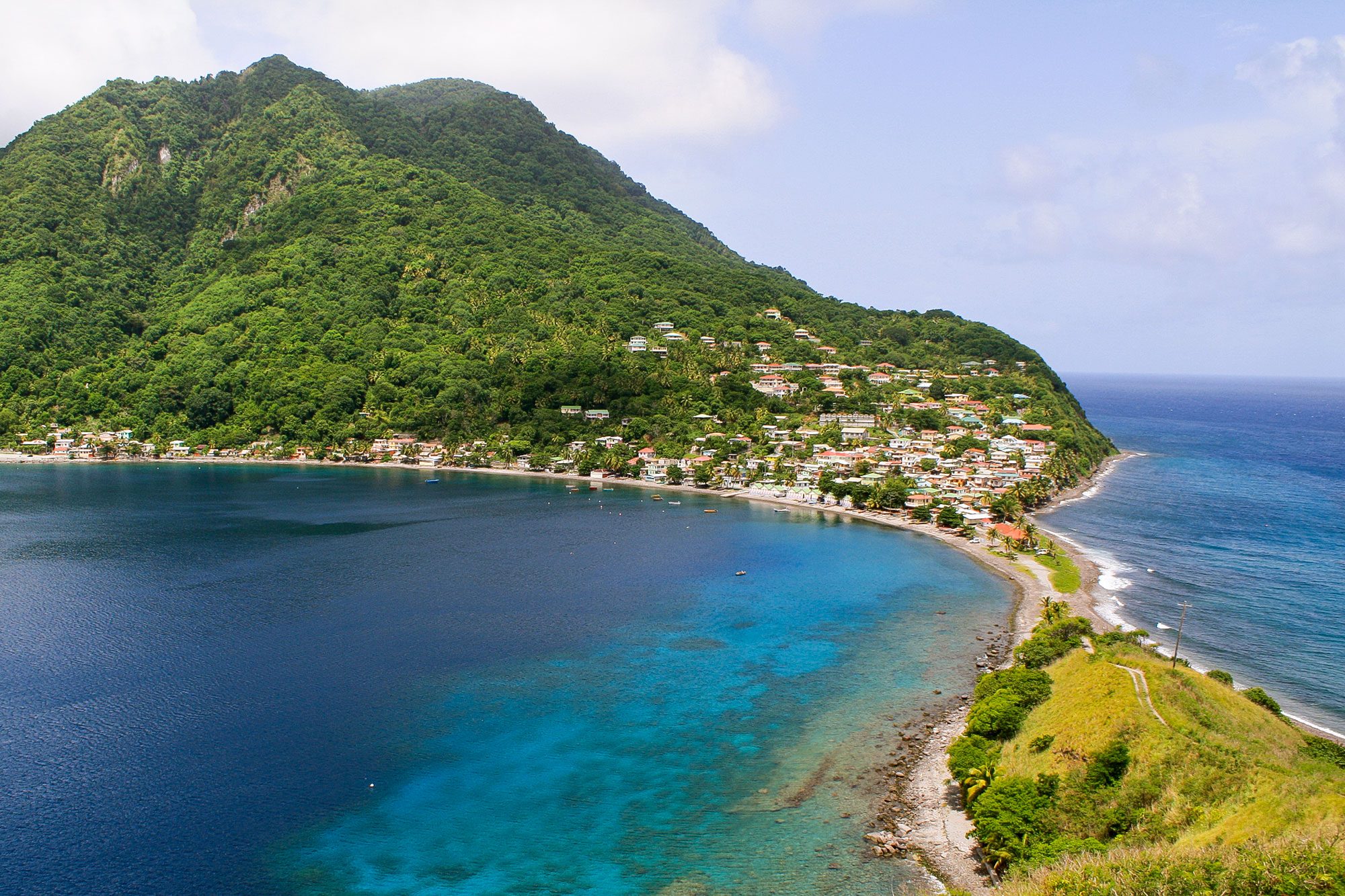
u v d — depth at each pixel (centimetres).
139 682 12038
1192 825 7975
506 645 13725
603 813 8938
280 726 10788
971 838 8388
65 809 8906
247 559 19162
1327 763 9012
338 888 7756
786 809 8950
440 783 9506
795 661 13100
